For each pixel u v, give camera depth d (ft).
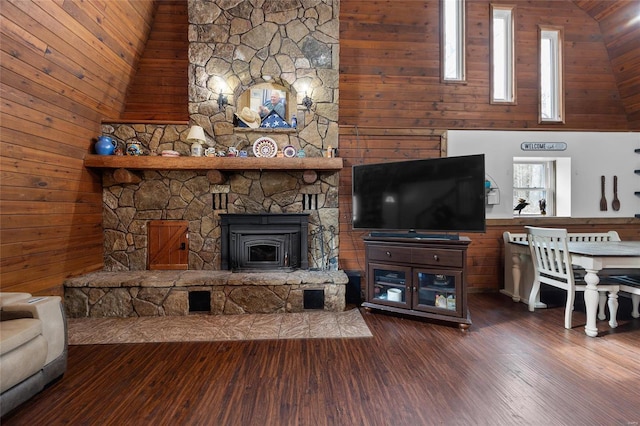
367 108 13.73
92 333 9.13
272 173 12.53
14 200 8.49
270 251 12.35
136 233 12.21
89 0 9.38
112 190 12.17
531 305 10.98
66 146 10.23
